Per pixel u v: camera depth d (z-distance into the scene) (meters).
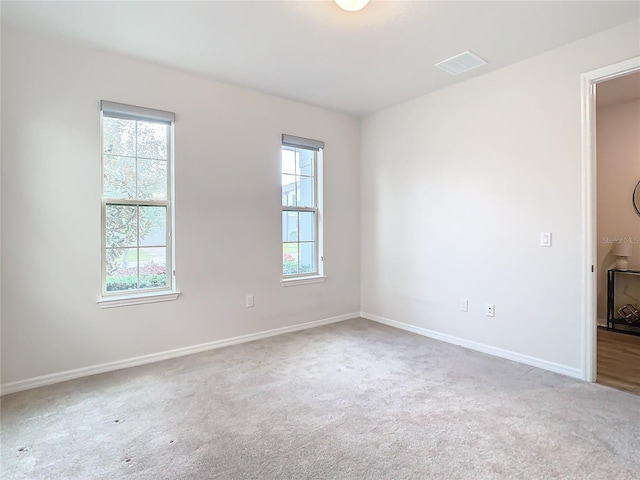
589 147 2.67
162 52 2.89
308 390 2.55
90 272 2.86
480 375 2.81
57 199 2.72
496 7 2.28
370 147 4.51
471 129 3.42
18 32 2.56
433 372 2.87
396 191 4.20
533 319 3.01
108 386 2.64
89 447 1.89
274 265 3.92
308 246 4.32
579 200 2.73
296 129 4.05
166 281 3.29
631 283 4.16
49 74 2.68
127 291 3.09
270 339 3.77
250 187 3.72
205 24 2.48
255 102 3.72
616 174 4.22
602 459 1.77
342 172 4.50
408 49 2.83
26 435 2.00
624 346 3.50
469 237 3.46
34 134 2.63
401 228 4.15
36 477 1.67
